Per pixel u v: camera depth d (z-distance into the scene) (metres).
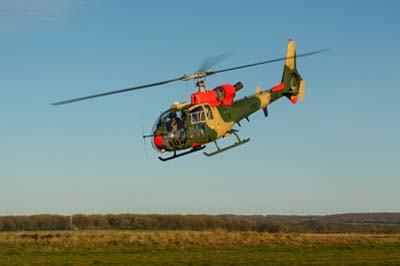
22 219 85.94
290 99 45.62
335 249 38.59
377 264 31.14
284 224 88.62
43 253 36.16
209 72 34.97
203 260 32.56
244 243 40.97
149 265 30.61
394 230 89.19
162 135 33.50
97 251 37.03
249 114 39.34
